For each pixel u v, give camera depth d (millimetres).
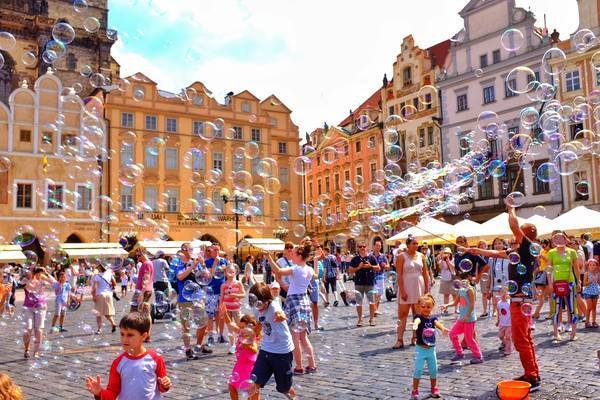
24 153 33906
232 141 42281
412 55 45688
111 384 3609
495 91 38938
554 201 35000
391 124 47094
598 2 33719
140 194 38219
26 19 42625
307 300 6965
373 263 11617
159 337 10531
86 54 44969
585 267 11273
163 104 39906
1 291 12109
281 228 40469
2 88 41625
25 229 17719
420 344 5645
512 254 6105
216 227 40750
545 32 36219
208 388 6273
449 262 13141
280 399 5637
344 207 51312
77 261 29594
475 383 6113
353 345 8992
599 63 33062
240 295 8867
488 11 39625
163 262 11844
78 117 35750
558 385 5887
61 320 12203
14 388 2963
